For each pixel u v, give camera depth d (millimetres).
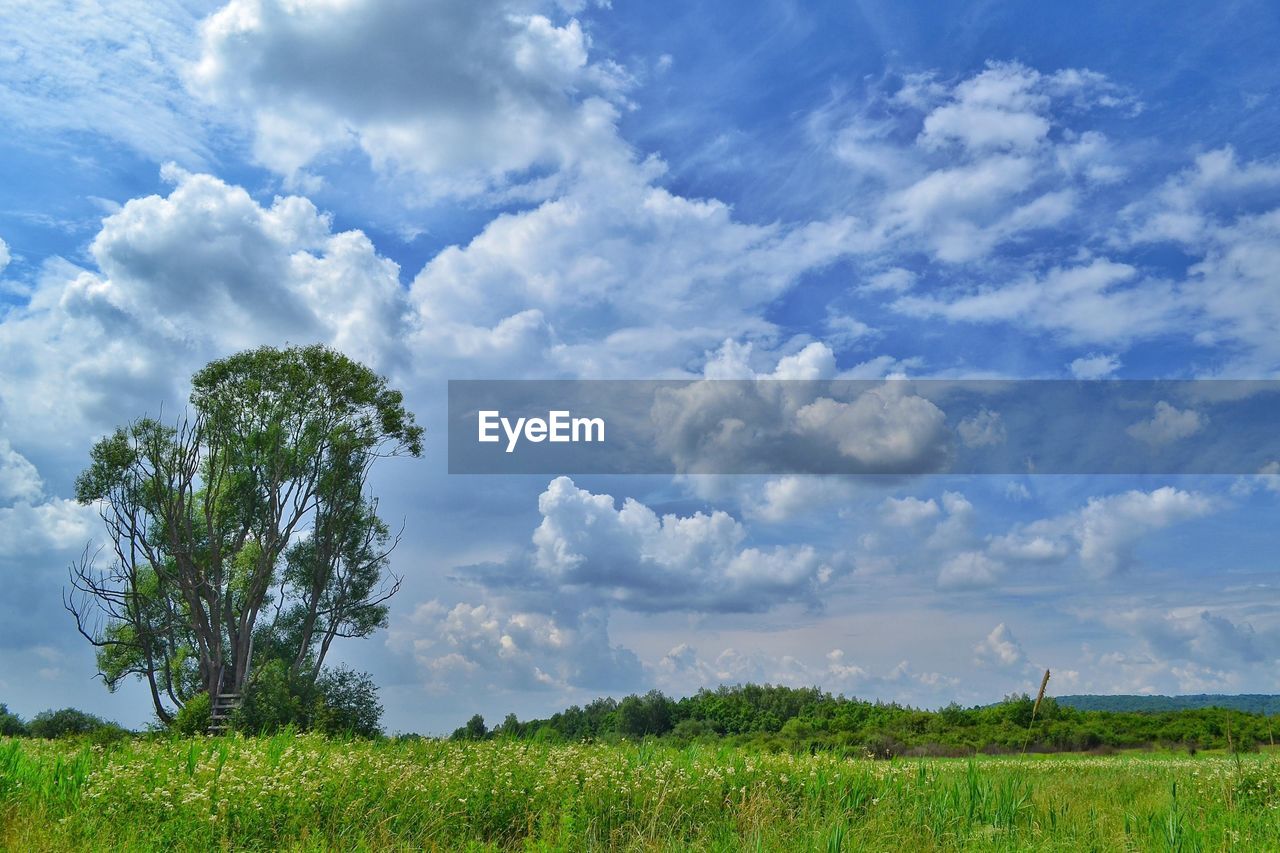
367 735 26969
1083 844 9648
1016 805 11203
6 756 12375
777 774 12664
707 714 48688
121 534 35250
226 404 35531
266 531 35125
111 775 11070
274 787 10398
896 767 13977
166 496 34438
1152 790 13773
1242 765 13516
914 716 41031
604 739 16797
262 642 36312
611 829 10336
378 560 38250
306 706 27312
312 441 36219
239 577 35500
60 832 9109
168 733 27078
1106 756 34719
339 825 9984
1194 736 38281
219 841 9281
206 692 31047
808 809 11180
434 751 14164
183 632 36375
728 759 13641
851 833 9875
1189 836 9375
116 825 9578
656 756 14125
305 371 36656
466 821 10539
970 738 38219
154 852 9000
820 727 45188
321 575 36438
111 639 36188
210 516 34156
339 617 37031
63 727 31484
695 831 10586
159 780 10930
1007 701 40906
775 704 49000
